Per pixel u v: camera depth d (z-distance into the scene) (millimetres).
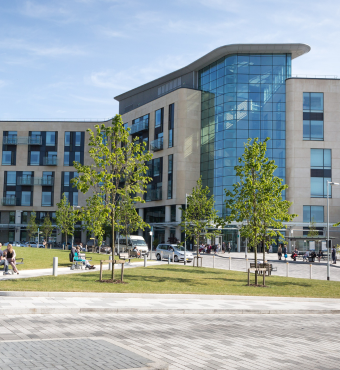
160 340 8898
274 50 62062
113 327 10141
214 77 65438
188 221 35750
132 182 21156
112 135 20344
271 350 8359
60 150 82688
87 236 81500
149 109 73000
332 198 61062
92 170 19766
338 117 61812
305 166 61125
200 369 6934
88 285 16953
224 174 61688
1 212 82812
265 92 62219
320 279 28406
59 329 9578
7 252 21750
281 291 18906
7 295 14211
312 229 58719
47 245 74938
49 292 14469
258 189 22547
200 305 13992
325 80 62031
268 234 22953
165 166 68375
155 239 70625
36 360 6523
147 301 14352
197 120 67000
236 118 61938
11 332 9055
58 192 82062
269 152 61438
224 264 39469
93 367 6191
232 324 11250
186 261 40594
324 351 8406
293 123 61469
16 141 82562
